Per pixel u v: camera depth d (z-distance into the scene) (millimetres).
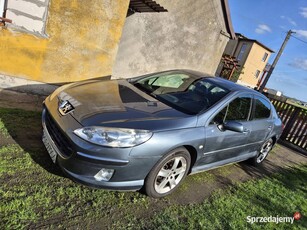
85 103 2914
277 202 4055
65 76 5617
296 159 7250
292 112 8727
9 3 4855
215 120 3416
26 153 3148
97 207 2668
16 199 2408
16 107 4480
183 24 8828
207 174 4238
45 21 5066
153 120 2865
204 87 3867
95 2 5324
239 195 3902
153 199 3086
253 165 5348
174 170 3090
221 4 9344
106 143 2504
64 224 2336
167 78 4156
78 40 5453
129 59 8391
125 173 2633
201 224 2932
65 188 2779
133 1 6742
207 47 9836
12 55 4953
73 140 2514
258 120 4480
